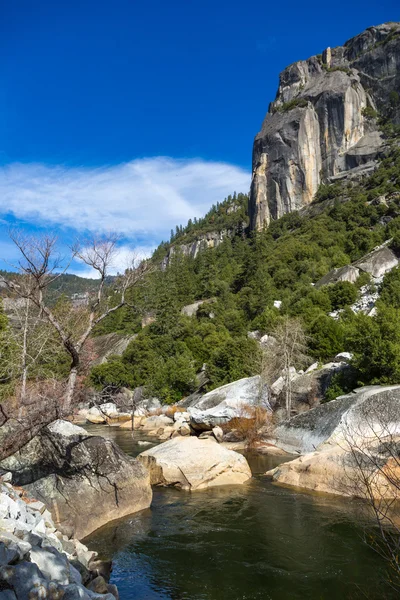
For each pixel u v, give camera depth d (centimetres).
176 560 1124
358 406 2181
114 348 7006
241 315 7581
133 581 1016
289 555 1135
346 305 6350
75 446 1445
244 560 1115
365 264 8081
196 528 1343
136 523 1389
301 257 9544
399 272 6844
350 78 15712
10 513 920
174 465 1831
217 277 10381
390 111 15125
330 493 1659
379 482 1452
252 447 2708
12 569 688
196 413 3128
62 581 773
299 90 16800
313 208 13350
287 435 2717
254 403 3105
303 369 4278
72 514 1266
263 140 15312
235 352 4622
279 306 7194
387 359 2928
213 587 984
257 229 14538
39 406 1166
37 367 2255
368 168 13750
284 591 957
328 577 1010
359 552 1130
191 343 6306
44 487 1263
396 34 16212
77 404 1292
